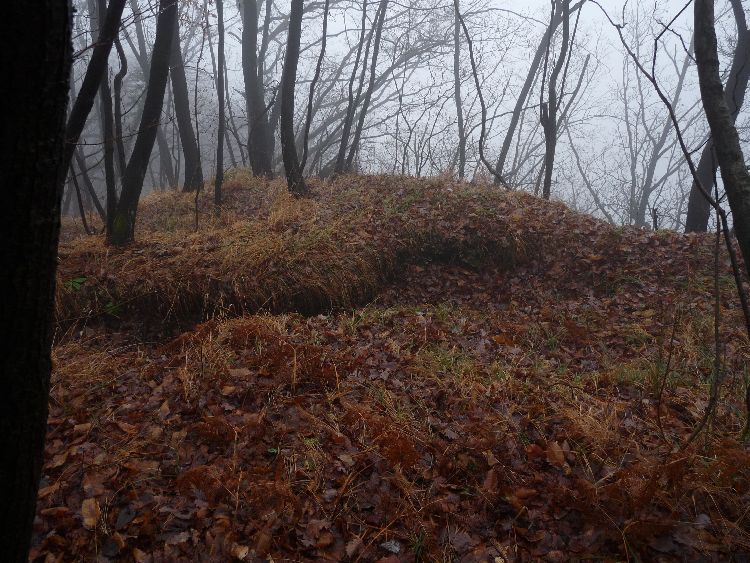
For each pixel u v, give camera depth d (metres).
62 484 3.02
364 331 5.39
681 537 2.72
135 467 3.16
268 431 3.52
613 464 3.22
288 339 4.80
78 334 5.43
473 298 6.82
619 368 4.48
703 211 9.60
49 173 1.39
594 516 2.86
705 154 9.47
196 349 4.52
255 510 2.91
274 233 7.00
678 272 6.71
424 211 7.83
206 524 2.82
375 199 8.38
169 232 7.68
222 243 6.66
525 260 7.33
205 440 3.45
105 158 6.57
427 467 3.29
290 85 8.78
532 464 3.28
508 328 5.66
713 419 3.39
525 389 4.12
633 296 6.37
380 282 6.95
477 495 3.09
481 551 2.76
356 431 3.59
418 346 5.06
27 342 1.47
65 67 1.34
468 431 3.56
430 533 2.85
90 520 2.77
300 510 2.92
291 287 6.26
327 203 8.41
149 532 2.76
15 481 1.56
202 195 9.67
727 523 2.75
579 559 2.70
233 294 5.98
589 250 7.26
